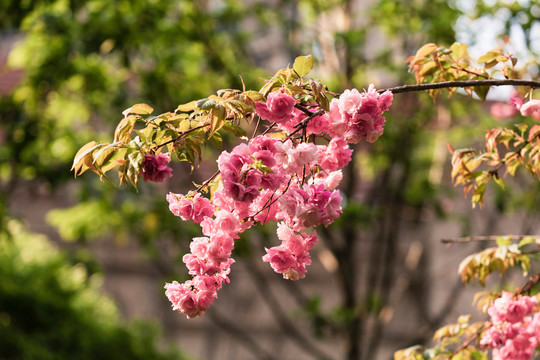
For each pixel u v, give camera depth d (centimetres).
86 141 721
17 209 1117
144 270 1130
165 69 675
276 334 1086
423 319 945
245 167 192
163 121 217
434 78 295
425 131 768
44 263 798
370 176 830
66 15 669
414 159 778
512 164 303
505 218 867
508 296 292
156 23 666
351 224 729
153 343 834
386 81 827
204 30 716
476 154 306
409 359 324
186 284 219
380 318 799
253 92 208
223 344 1102
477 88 283
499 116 668
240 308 1092
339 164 219
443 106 752
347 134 204
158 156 206
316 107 221
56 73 670
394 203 789
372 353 789
